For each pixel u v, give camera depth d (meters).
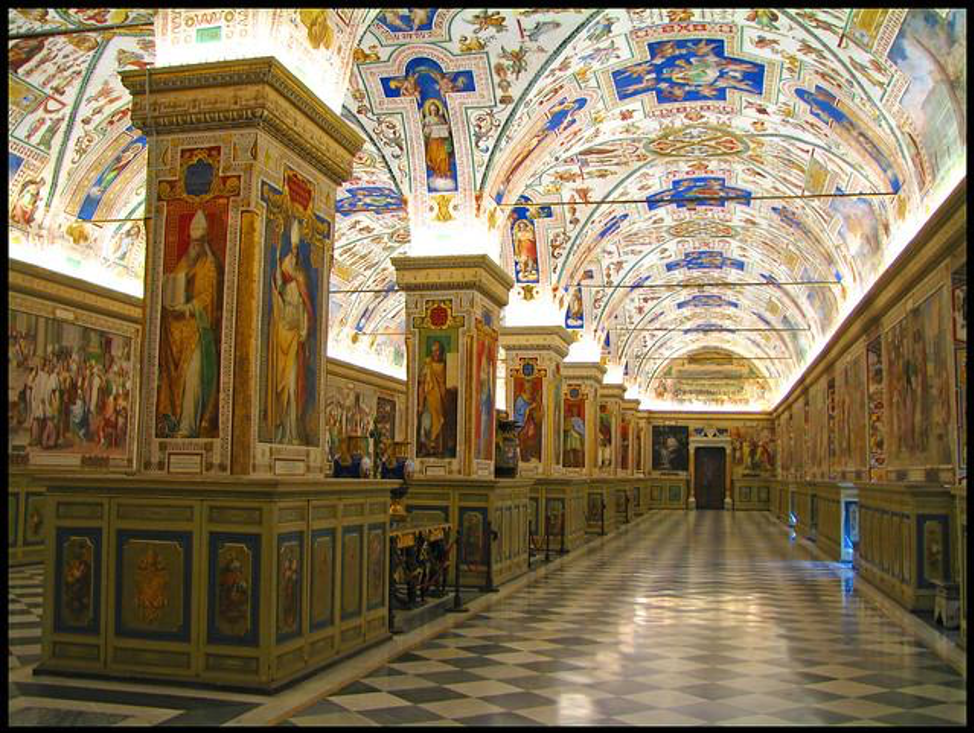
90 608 8.48
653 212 26.22
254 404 8.73
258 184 8.88
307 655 8.73
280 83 8.97
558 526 24.20
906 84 14.33
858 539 19.88
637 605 14.50
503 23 14.41
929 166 15.30
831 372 29.12
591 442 31.36
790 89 17.09
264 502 8.12
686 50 15.96
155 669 8.26
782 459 49.97
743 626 12.61
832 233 24.19
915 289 16.19
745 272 34.09
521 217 23.86
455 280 16.72
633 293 37.94
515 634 11.62
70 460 18.81
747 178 23.06
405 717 7.48
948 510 13.87
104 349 19.86
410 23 14.41
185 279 8.91
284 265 9.36
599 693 8.52
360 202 24.44
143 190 19.84
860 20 13.58
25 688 8.02
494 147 16.59
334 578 9.38
